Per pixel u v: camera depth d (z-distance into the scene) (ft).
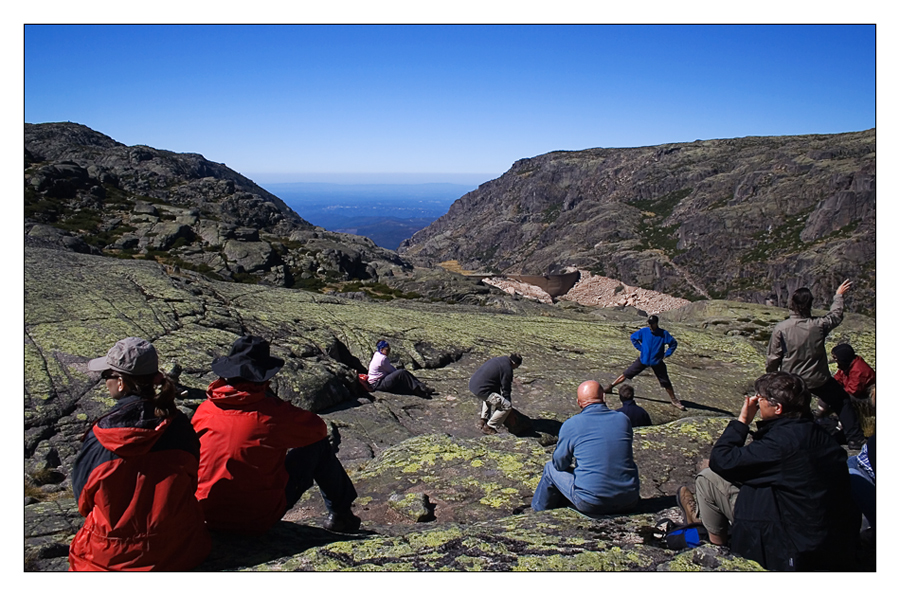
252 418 12.17
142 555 10.14
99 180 210.18
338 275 147.74
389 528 15.19
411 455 21.27
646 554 12.28
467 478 19.24
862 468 13.97
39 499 18.29
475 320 53.98
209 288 51.03
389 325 46.98
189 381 29.14
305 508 17.24
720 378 45.39
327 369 32.73
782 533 11.23
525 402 34.65
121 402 10.24
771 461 11.32
